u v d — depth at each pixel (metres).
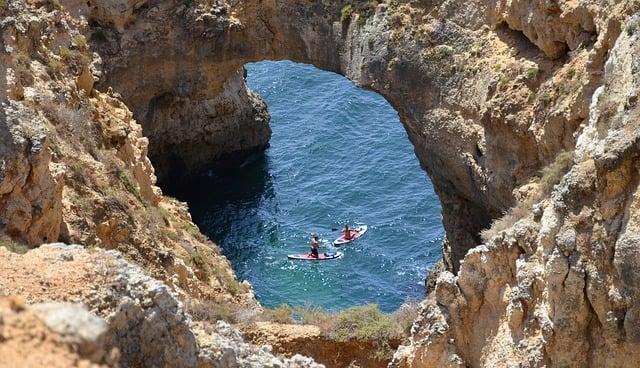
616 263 23.03
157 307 17.08
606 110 27.66
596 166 23.55
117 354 12.70
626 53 28.86
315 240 48.91
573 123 37.09
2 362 11.43
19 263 16.77
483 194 42.56
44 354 11.71
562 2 38.88
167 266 31.08
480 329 26.78
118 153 36.12
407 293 46.00
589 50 38.25
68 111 32.88
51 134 30.52
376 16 46.25
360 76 46.59
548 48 40.22
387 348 32.06
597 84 35.88
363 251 48.75
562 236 23.91
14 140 25.61
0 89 28.09
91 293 16.41
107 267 17.14
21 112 26.88
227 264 38.59
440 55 44.09
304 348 32.00
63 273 16.62
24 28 33.88
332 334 32.16
